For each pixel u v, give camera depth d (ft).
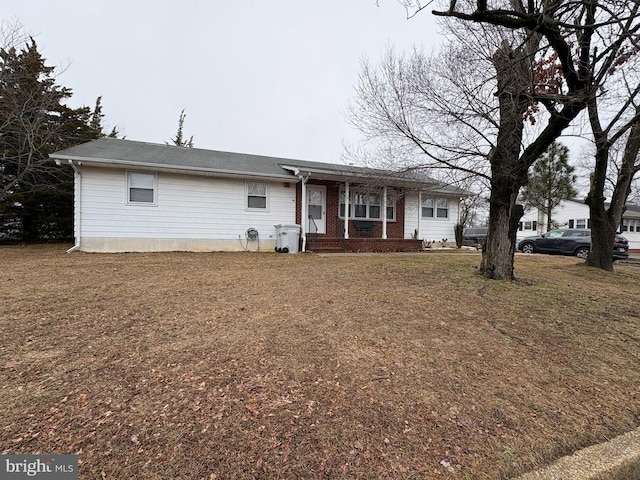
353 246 38.42
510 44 16.06
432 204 48.29
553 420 6.46
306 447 5.39
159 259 26.58
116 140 39.50
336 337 9.93
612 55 13.19
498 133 18.47
